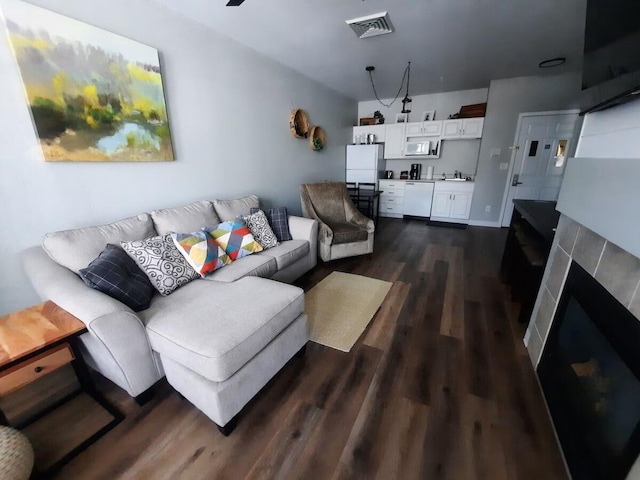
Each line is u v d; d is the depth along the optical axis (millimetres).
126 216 2068
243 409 1427
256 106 3111
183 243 1927
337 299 2492
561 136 4277
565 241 1502
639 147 933
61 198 1725
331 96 4754
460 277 2914
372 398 1475
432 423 1329
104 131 1853
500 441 1242
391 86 4637
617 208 943
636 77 835
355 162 5566
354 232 3250
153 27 2070
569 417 1176
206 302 1585
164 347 1351
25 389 1549
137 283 1568
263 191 3389
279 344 1528
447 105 5219
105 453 1227
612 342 967
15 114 1506
